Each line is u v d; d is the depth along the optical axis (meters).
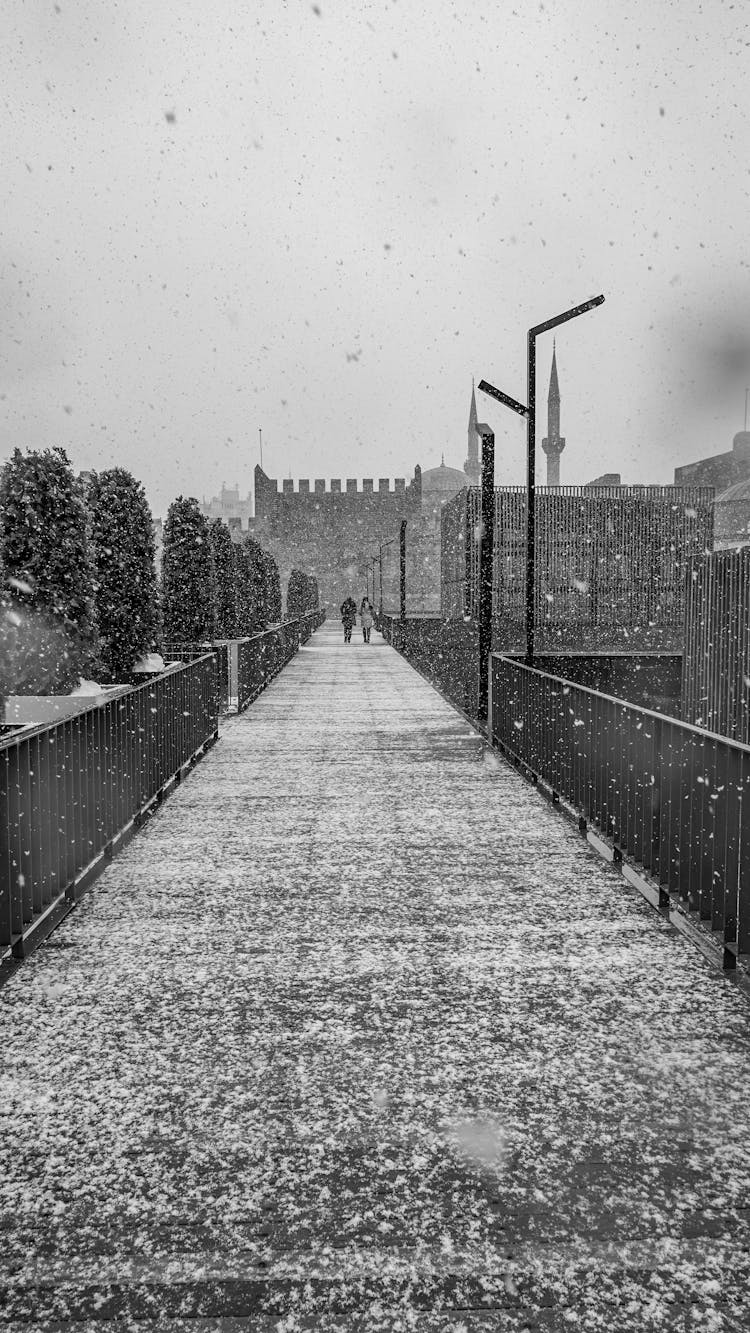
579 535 39.88
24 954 4.34
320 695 17.05
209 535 18.19
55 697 9.55
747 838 3.86
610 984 4.01
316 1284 2.23
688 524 40.03
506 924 4.77
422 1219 2.46
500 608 39.19
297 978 4.08
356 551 93.06
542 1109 3.00
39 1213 2.49
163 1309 2.16
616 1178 2.63
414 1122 2.92
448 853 6.12
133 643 13.37
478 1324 2.11
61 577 10.24
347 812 7.34
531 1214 2.47
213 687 11.16
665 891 4.86
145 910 5.00
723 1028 3.59
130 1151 2.78
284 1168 2.68
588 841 6.44
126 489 13.45
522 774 9.00
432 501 110.31
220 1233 2.40
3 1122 2.94
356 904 5.09
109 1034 3.55
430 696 16.81
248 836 6.59
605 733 5.95
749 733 10.32
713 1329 2.10
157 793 7.60
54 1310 2.16
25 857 4.29
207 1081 3.19
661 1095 3.09
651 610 39.91
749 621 10.36
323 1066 3.29
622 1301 2.17
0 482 10.20
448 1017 3.68
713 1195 2.56
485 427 12.23
